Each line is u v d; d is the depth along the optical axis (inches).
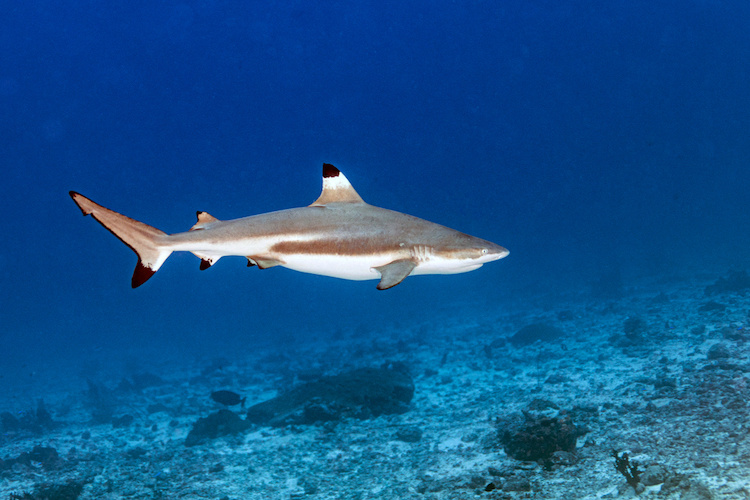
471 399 517.0
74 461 488.7
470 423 436.8
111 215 112.5
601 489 261.3
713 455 271.4
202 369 1075.9
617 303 994.7
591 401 425.7
